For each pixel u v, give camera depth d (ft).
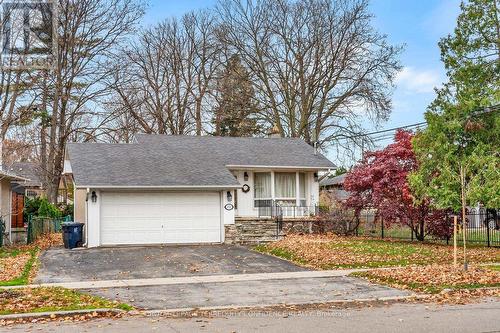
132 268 57.11
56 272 54.44
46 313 33.94
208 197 81.56
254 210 96.17
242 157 96.12
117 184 76.02
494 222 86.63
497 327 29.30
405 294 41.60
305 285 46.29
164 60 149.48
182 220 80.18
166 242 79.20
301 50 130.62
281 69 132.16
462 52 81.15
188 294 42.29
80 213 91.20
